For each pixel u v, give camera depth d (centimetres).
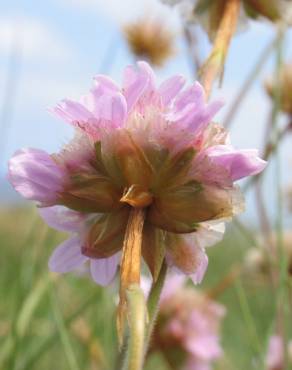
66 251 9
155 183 8
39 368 19
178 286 17
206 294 18
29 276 18
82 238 8
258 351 16
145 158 8
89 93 8
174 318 17
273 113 16
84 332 18
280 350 17
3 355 16
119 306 7
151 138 8
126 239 8
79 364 18
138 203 8
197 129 8
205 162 8
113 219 8
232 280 18
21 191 8
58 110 8
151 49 22
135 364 6
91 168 8
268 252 16
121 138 8
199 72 10
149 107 8
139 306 7
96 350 18
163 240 8
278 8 12
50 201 8
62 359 19
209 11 12
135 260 7
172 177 8
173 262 8
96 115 8
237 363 22
